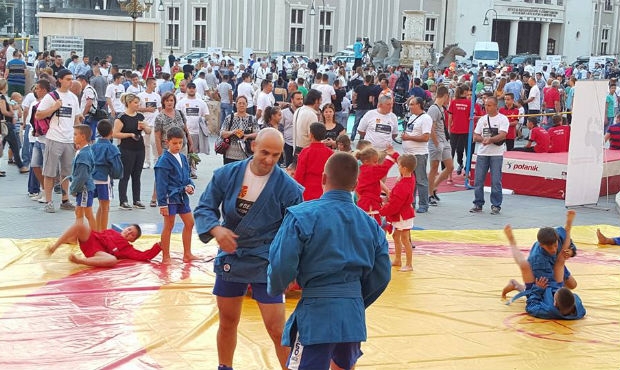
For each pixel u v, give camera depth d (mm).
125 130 12805
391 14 64375
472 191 16484
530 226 13211
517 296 8281
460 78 33406
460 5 68938
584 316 8086
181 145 9344
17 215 12266
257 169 5742
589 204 15242
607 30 81000
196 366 6375
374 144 13109
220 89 25078
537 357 6875
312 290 4902
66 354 6520
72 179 10055
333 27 61281
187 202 9445
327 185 5098
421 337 7266
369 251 4977
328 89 21234
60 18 35875
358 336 4859
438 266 9969
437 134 14641
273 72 35844
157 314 7594
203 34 60156
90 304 7824
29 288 8281
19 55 27141
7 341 6766
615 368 6703
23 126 16953
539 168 15984
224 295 5898
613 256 11031
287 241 4840
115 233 9539
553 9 75312
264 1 58844
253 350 6719
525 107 27766
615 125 18281
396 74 31703
